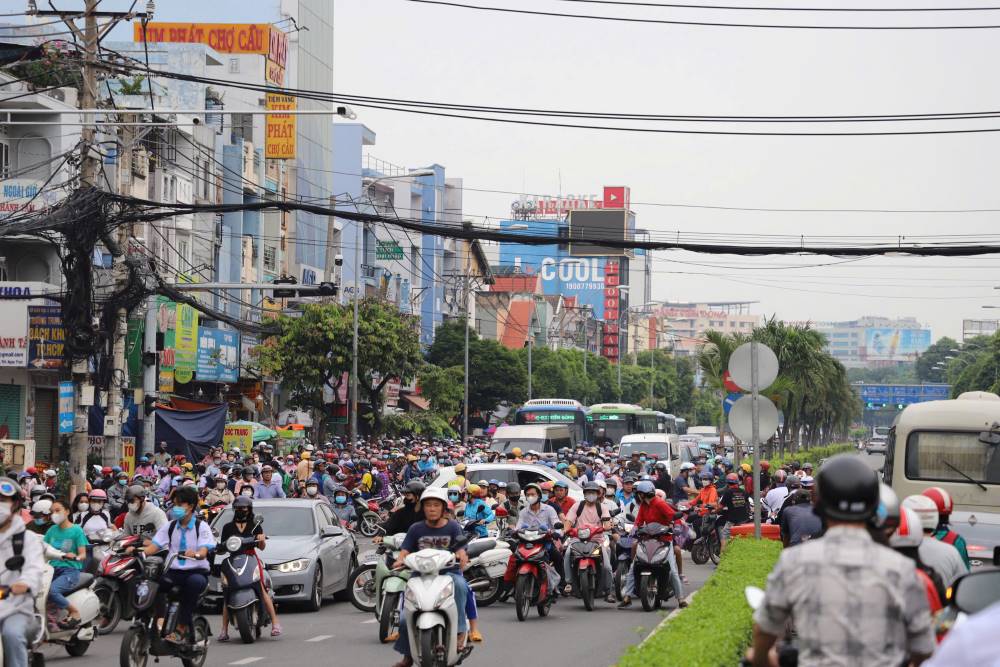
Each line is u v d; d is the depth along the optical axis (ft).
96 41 114.93
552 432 196.34
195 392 216.33
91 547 77.46
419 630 54.24
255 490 116.88
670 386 650.43
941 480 98.12
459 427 343.67
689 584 104.01
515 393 376.48
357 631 77.41
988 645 16.39
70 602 64.85
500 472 106.63
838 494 23.07
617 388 545.85
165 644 58.34
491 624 80.02
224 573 72.13
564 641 71.67
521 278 624.59
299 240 304.91
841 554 22.79
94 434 159.53
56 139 175.63
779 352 312.29
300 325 236.43
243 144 264.52
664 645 45.19
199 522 59.47
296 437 208.33
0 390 157.89
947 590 34.09
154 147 214.90
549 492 97.55
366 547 137.18
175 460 146.72
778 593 23.11
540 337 610.24
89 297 112.57
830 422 413.59
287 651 68.49
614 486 103.04
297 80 331.16
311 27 341.41
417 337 255.09
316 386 240.53
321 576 89.45
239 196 255.50
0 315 150.10
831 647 22.43
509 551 92.22
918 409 100.12
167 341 191.93
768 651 23.79
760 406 85.10
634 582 88.07
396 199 458.91
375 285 376.48
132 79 216.74
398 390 328.49
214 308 227.20
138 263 120.26
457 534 57.06
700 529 123.24
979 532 70.49
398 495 161.89
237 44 291.38
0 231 109.19
